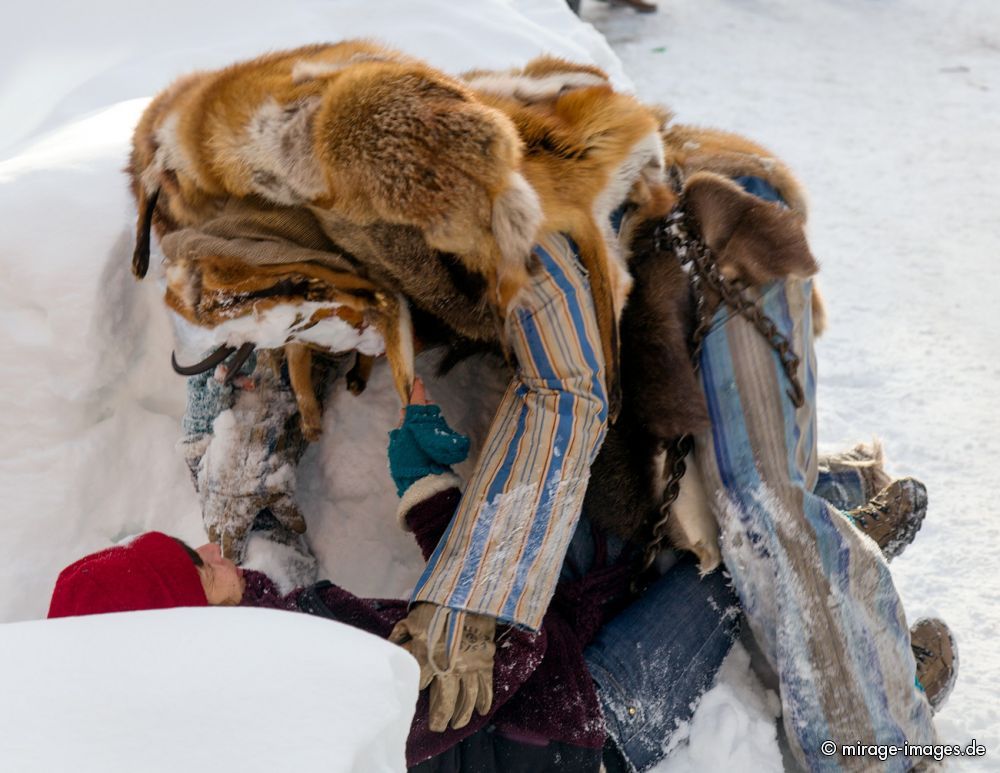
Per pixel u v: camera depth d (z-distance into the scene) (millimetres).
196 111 2334
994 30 9320
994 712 3010
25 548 2789
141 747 1551
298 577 2781
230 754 1557
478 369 2967
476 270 2334
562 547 2357
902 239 5977
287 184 2252
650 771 2564
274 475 2730
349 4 4828
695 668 2613
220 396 2678
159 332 2898
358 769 1587
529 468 2348
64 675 1651
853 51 8797
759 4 9734
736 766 2578
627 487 2637
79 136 3363
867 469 3008
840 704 2551
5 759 1513
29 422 2811
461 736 2273
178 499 2924
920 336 5035
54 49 4496
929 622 2867
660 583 2686
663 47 8641
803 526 2574
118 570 2152
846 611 2564
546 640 2404
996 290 5469
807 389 2686
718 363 2607
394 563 2930
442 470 2518
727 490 2617
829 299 5324
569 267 2346
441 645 2252
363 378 2906
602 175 2395
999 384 4668
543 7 5371
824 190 6508
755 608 2639
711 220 2607
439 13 4793
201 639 1730
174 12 4738
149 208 2496
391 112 2162
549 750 2365
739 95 7820
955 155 7055
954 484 4023
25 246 2807
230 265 2238
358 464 2922
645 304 2586
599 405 2379
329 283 2338
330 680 1674
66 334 2781
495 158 2170
